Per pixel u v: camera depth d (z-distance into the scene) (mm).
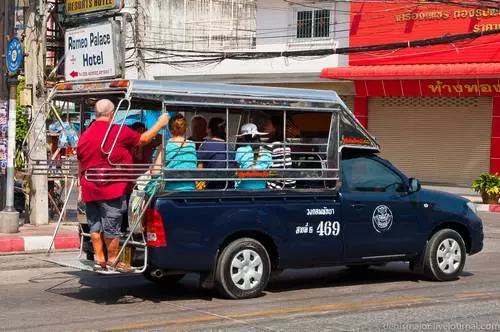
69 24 16016
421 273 10273
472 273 10766
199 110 8820
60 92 9164
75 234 13203
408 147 27406
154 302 8453
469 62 24781
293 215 8820
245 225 8492
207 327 7203
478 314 7871
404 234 9617
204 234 8258
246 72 30297
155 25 32625
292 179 8836
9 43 13625
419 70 25297
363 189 9406
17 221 13289
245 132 8977
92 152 8070
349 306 8273
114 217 8086
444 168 26609
